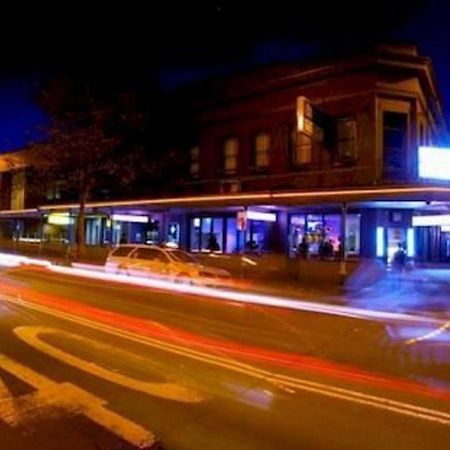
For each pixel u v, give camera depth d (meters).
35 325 11.52
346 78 26.53
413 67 25.95
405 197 21.47
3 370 7.89
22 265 31.05
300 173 27.62
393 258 24.81
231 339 10.90
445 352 10.09
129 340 10.31
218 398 6.89
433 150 24.39
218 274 22.22
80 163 33.75
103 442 5.31
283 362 8.98
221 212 31.12
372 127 25.62
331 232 26.92
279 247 28.39
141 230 36.69
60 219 41.72
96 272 25.98
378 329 12.70
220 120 31.83
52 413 6.12
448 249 34.72
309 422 6.09
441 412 6.50
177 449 5.26
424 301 18.02
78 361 8.53
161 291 19.00
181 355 9.22
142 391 7.08
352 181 25.84
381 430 5.88
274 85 29.08
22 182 48.38
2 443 5.22
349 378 8.03
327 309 15.88
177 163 33.78
